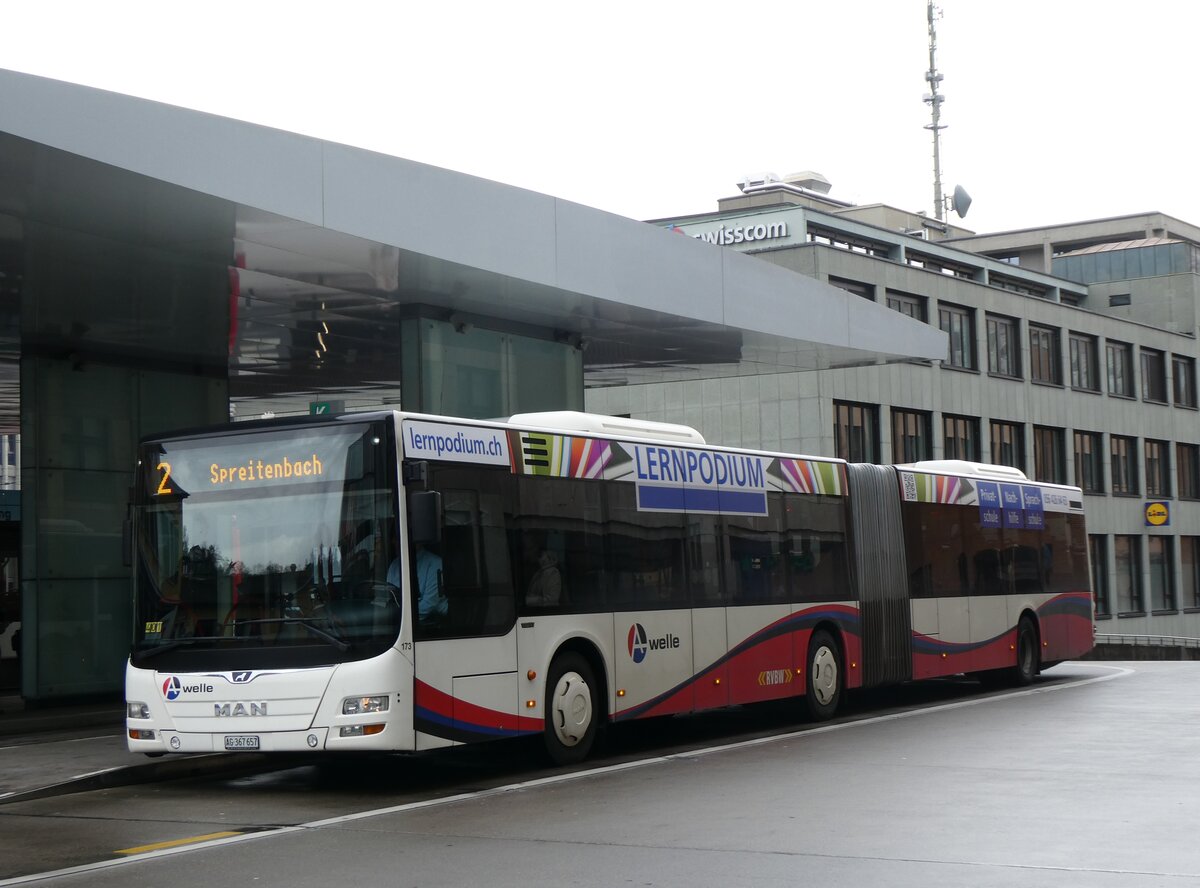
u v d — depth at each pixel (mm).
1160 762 12812
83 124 13531
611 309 21547
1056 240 75250
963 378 50688
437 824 10141
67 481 20484
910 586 20328
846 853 8594
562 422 14664
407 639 11867
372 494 12008
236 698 11891
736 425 44969
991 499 22922
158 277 18328
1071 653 25016
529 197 19359
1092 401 58562
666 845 8984
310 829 10062
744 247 50312
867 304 26562
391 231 17094
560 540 13969
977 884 7637
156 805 11672
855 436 45438
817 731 16500
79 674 20281
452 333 21297
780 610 17375
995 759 13164
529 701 13258
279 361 25359
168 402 22000
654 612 15180
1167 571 63500
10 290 18375
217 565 12273
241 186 15172
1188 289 65625
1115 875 7852
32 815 11234
